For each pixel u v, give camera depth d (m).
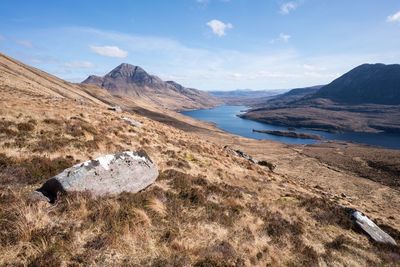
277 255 10.59
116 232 8.48
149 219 9.83
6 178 10.38
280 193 22.31
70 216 8.73
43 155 14.37
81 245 7.62
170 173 16.73
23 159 12.85
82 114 26.02
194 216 11.49
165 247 8.63
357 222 17.23
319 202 21.12
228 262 8.90
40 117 20.78
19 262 6.49
